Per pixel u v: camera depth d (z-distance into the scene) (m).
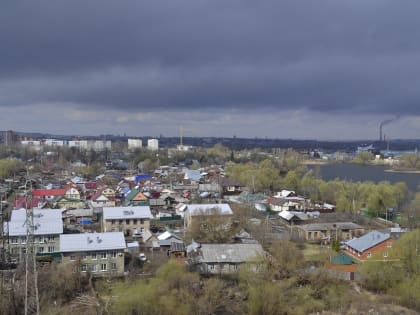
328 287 70.12
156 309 60.19
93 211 124.00
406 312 63.56
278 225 115.38
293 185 174.50
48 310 60.19
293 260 75.12
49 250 82.50
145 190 158.50
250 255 76.44
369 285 72.19
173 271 67.44
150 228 109.75
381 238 85.38
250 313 62.66
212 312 62.72
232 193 168.50
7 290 62.50
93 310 60.22
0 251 78.00
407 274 71.12
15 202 125.56
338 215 126.50
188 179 197.12
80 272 71.94
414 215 122.62
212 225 97.31
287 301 65.31
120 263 76.19
